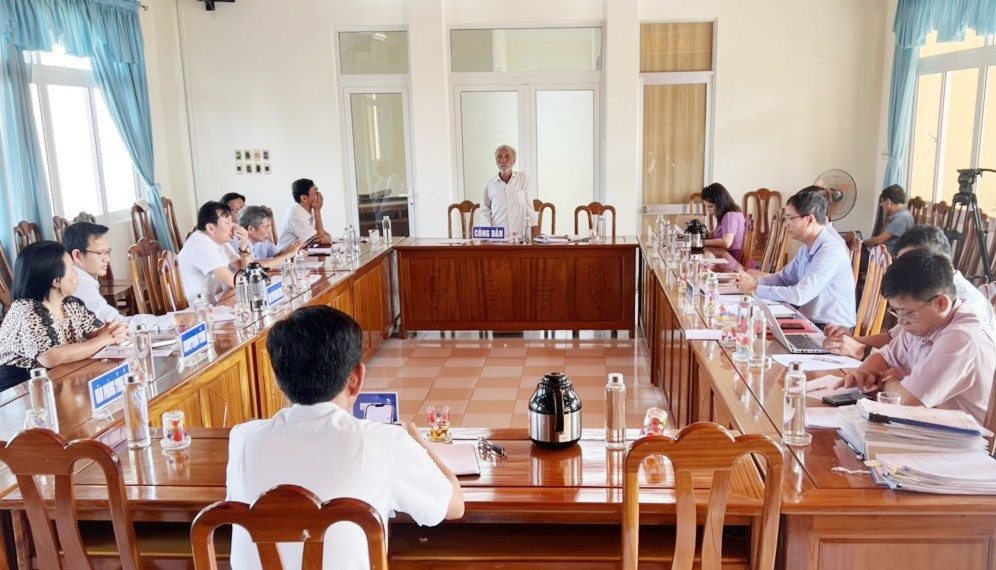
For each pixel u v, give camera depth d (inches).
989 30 213.3
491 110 308.2
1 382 113.2
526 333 240.2
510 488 74.2
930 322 88.6
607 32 289.9
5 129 223.5
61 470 65.8
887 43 285.6
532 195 314.2
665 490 73.2
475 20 296.2
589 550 74.4
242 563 60.7
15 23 218.4
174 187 311.7
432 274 230.4
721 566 71.2
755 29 290.5
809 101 294.2
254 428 62.3
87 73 270.1
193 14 303.9
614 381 82.6
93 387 94.4
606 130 297.6
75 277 119.6
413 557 73.7
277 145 312.8
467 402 178.4
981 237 205.6
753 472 76.5
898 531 69.9
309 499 51.9
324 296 171.0
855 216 302.0
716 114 297.9
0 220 221.5
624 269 225.0
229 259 201.9
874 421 77.4
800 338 119.9
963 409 87.3
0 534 76.5
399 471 63.0
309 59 305.0
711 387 108.8
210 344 129.0
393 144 313.7
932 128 273.6
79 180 268.7
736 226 226.7
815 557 71.0
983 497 68.9
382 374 200.4
